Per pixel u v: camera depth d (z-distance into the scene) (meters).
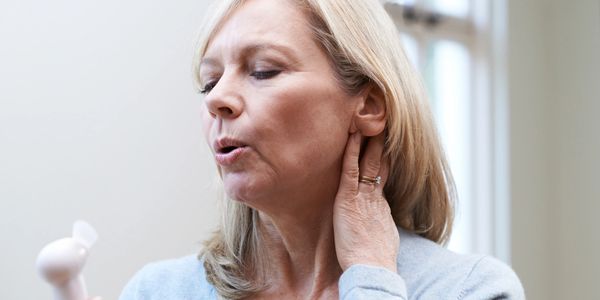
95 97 1.48
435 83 2.66
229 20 0.91
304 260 0.97
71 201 1.44
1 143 1.36
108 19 1.51
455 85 2.72
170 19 1.61
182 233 1.61
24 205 1.39
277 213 0.92
